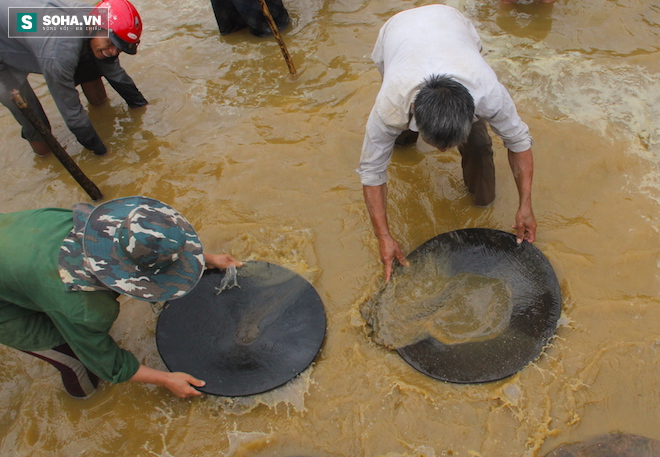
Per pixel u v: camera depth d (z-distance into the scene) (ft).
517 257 8.28
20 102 8.36
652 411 6.77
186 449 6.89
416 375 7.30
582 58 12.11
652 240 8.54
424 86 6.23
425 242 8.67
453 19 7.52
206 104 12.19
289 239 9.18
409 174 10.05
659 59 11.84
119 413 7.28
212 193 10.16
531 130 10.50
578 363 7.22
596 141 10.15
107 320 5.97
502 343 7.40
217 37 14.16
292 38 13.76
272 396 7.23
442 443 6.68
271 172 10.41
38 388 7.60
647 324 7.57
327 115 11.50
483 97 6.54
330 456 6.71
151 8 15.48
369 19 14.01
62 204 10.33
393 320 7.84
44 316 6.51
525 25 13.24
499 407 6.91
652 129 10.33
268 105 11.98
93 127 11.35
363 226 9.24
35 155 11.41
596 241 8.63
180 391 6.99
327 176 10.21
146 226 5.69
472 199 9.51
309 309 7.98
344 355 7.61
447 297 7.97
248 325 7.77
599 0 13.61
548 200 9.33
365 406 7.08
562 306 7.89
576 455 6.41
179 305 7.96
